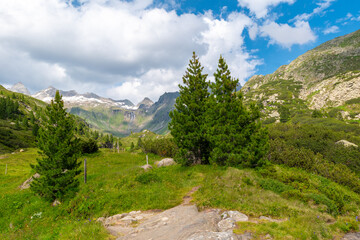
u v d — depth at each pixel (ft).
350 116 565.12
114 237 29.14
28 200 69.15
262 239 23.24
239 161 66.54
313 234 24.45
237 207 36.42
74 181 66.23
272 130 217.15
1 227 54.39
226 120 73.05
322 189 50.83
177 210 38.88
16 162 195.93
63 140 66.74
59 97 68.54
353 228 28.30
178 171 80.43
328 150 139.44
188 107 88.33
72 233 31.42
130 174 76.95
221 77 78.74
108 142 591.37
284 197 42.88
